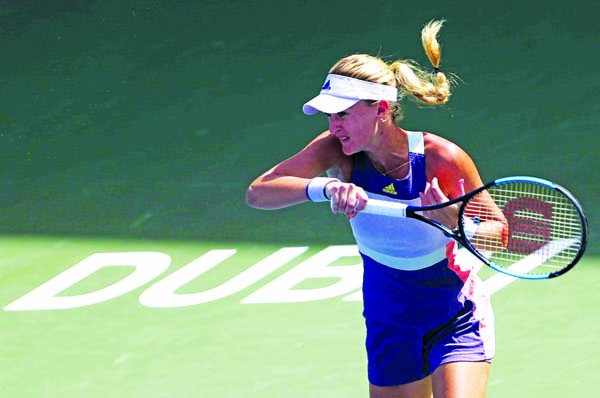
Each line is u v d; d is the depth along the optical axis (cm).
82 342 2753
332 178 1847
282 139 4138
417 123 4172
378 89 1816
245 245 3347
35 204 3716
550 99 4325
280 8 5103
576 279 3052
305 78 4569
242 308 2927
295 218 3528
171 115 4353
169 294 3022
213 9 5116
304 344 2714
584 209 3509
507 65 4603
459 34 4847
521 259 3183
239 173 3903
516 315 2856
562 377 2527
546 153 3925
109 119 4347
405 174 1873
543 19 4947
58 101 4488
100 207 3678
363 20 4975
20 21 5091
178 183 3844
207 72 4653
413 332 1966
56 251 3334
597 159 3853
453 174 1861
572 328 2773
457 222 1825
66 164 4022
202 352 2686
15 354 2691
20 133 4259
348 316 2867
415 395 2045
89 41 4922
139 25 5025
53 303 2981
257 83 4553
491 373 2555
